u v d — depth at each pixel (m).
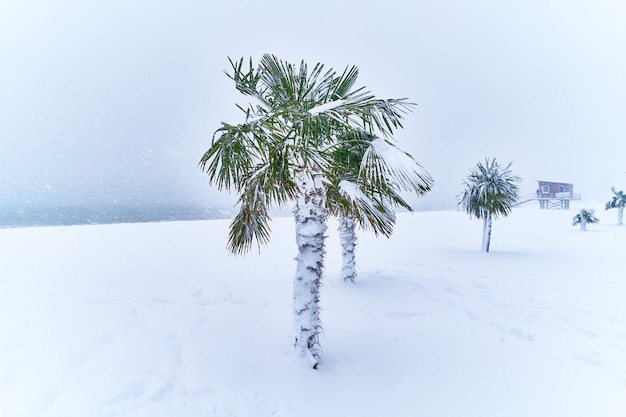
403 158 3.23
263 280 7.53
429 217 28.09
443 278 8.03
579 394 3.08
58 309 5.12
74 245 11.89
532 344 4.25
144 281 7.16
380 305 5.81
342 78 3.81
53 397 2.82
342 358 3.73
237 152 3.51
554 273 8.59
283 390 3.02
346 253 7.44
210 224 20.27
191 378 3.16
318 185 3.57
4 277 7.24
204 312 5.17
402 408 2.83
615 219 27.22
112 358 3.53
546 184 42.97
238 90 3.62
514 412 2.81
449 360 3.74
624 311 5.60
